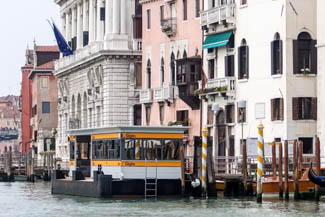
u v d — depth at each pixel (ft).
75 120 440.04
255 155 273.75
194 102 319.68
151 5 359.87
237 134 294.66
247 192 240.73
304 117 272.10
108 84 386.73
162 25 342.64
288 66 271.90
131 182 241.96
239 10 294.46
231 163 267.39
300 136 270.87
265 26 281.74
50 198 257.75
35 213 217.97
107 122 387.34
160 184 243.19
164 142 245.04
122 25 388.78
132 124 385.09
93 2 431.43
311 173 219.61
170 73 344.08
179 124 328.70
